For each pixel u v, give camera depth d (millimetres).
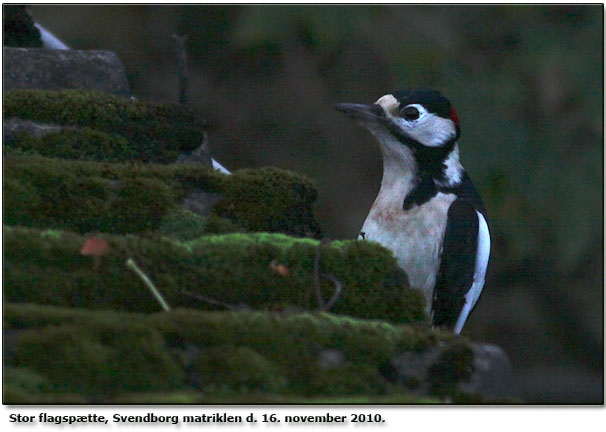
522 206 17844
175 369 4566
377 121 9594
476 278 9633
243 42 17844
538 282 21234
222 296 5363
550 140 18125
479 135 18000
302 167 21797
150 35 22328
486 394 5086
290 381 4773
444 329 5617
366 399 4750
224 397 4547
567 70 18328
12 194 5621
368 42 19578
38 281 4977
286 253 5566
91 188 5898
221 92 22312
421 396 4996
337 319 5051
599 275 20422
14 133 6410
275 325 4859
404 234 9305
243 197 6570
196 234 6191
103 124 6684
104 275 5105
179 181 6363
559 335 21672
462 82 18406
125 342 4500
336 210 21594
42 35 10250
